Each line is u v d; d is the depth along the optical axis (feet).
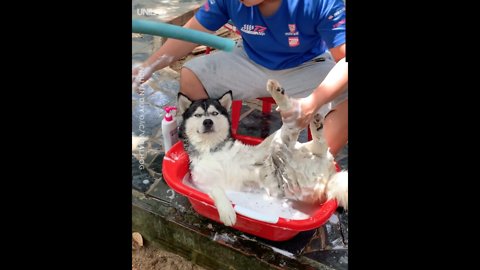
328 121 7.67
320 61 8.36
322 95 6.86
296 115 6.62
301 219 6.42
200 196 6.58
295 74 8.25
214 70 8.44
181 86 8.76
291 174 7.04
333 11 7.18
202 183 7.41
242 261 7.12
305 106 6.72
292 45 7.85
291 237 7.16
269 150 7.11
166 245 8.03
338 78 6.89
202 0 13.35
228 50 7.85
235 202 7.25
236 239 7.20
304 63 8.30
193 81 8.51
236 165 7.16
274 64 8.17
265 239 7.18
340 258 6.90
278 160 7.13
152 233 8.06
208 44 7.75
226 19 8.48
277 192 7.32
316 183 6.86
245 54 8.50
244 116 10.36
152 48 10.27
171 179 6.97
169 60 8.39
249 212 6.34
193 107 7.41
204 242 7.40
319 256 6.94
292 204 7.32
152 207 7.88
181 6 12.85
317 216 6.22
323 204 6.90
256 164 7.18
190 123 7.32
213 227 7.42
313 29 7.57
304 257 6.93
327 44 7.52
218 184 7.31
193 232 7.45
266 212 7.17
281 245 7.09
